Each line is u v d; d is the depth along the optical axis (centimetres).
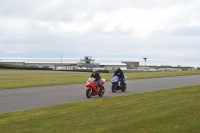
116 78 2727
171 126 1162
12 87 3002
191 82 3794
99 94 2409
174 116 1345
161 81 3984
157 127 1156
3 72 5769
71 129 1209
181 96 2155
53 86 3195
